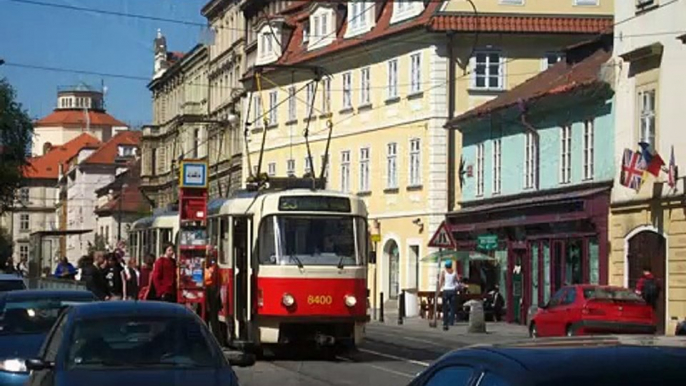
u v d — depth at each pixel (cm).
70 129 16225
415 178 5209
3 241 10769
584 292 2980
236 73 7612
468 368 678
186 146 8919
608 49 4144
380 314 4503
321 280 2459
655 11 3447
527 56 5128
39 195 15338
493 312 4350
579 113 3881
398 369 2381
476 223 4600
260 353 2688
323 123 6003
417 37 5159
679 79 3312
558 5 5150
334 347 2789
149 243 3744
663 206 3356
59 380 1148
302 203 2492
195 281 2964
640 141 3488
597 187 3734
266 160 6631
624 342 661
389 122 5422
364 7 5688
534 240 4116
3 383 1547
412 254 5228
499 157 4522
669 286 3319
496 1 5103
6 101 6412
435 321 4016
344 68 5822
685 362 605
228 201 2725
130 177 11300
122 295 2948
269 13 6994
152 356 1209
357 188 5681
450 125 4916
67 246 13112
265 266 2461
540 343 686
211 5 8269
